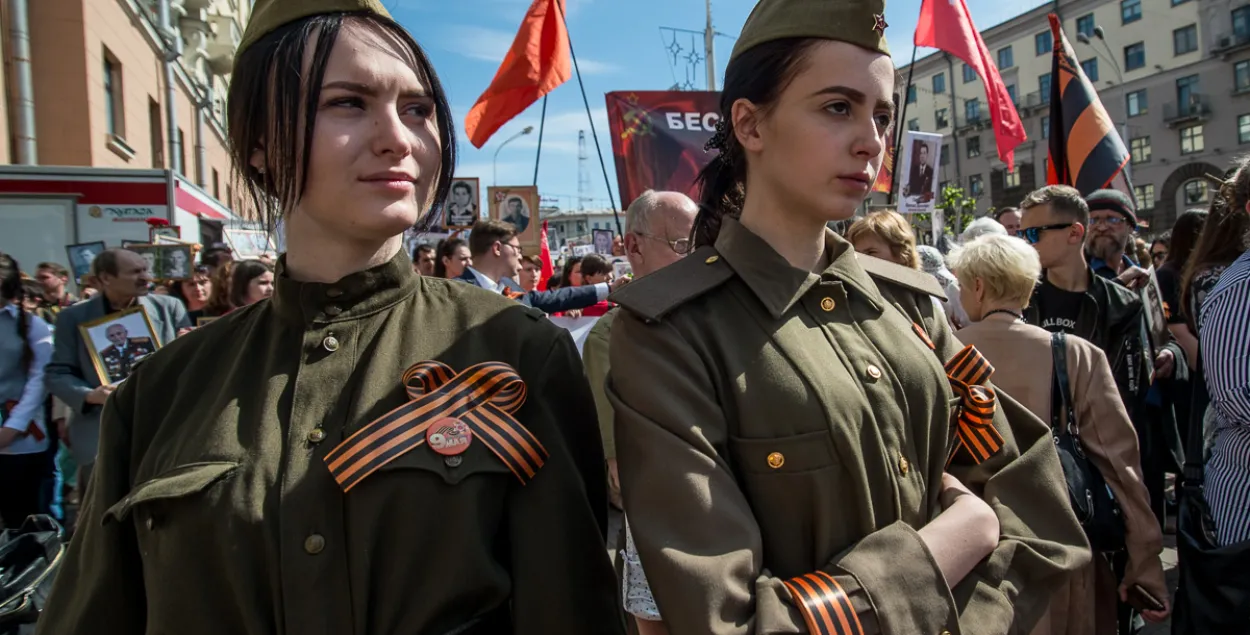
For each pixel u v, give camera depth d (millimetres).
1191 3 32969
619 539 1924
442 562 959
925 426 1203
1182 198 34531
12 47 9852
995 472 1269
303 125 1007
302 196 1038
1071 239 2873
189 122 17125
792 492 1092
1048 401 2189
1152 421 3129
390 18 1082
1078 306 2896
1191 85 33500
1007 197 40344
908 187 5805
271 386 1041
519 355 1122
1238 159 2539
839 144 1132
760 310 1185
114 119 12227
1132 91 35531
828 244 1343
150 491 946
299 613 918
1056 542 1208
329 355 1064
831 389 1113
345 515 967
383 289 1128
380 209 1031
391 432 978
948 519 1115
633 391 1118
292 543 937
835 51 1124
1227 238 2672
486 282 4668
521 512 1045
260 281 3977
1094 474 2168
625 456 1116
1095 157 4414
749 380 1126
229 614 954
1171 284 3453
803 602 969
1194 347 3252
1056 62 4617
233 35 18672
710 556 989
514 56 4812
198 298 5410
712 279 1203
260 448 987
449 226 8062
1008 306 2318
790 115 1153
